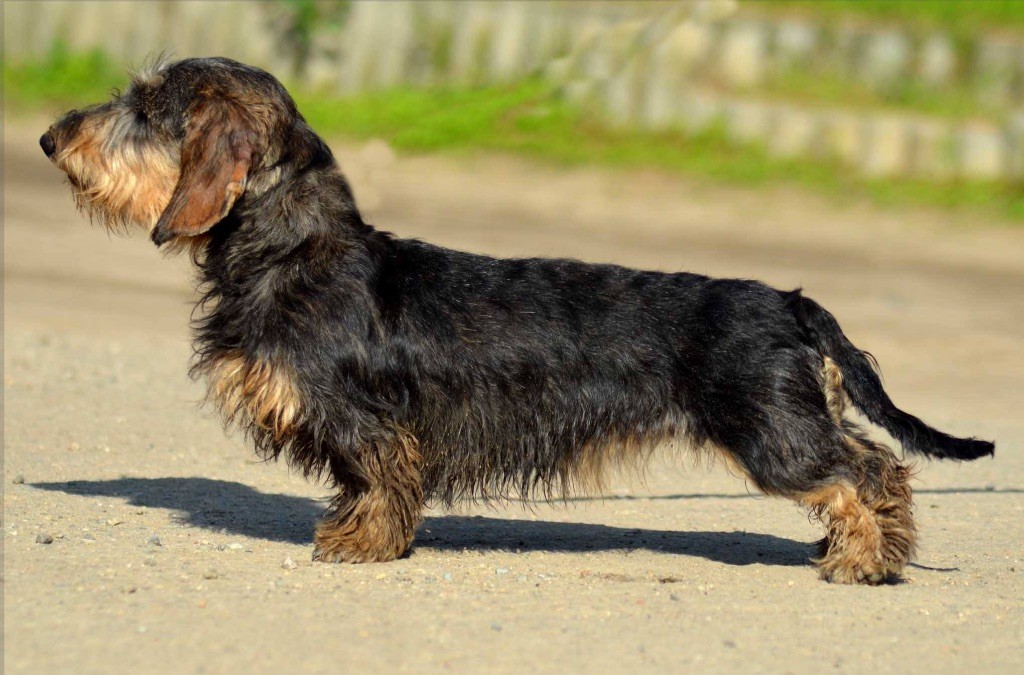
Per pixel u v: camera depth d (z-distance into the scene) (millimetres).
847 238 23844
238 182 7758
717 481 11977
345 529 8102
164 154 8266
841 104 27891
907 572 8398
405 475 8078
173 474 10984
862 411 8227
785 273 21750
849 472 7984
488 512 10297
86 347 16844
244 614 6680
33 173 25812
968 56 28625
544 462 8258
